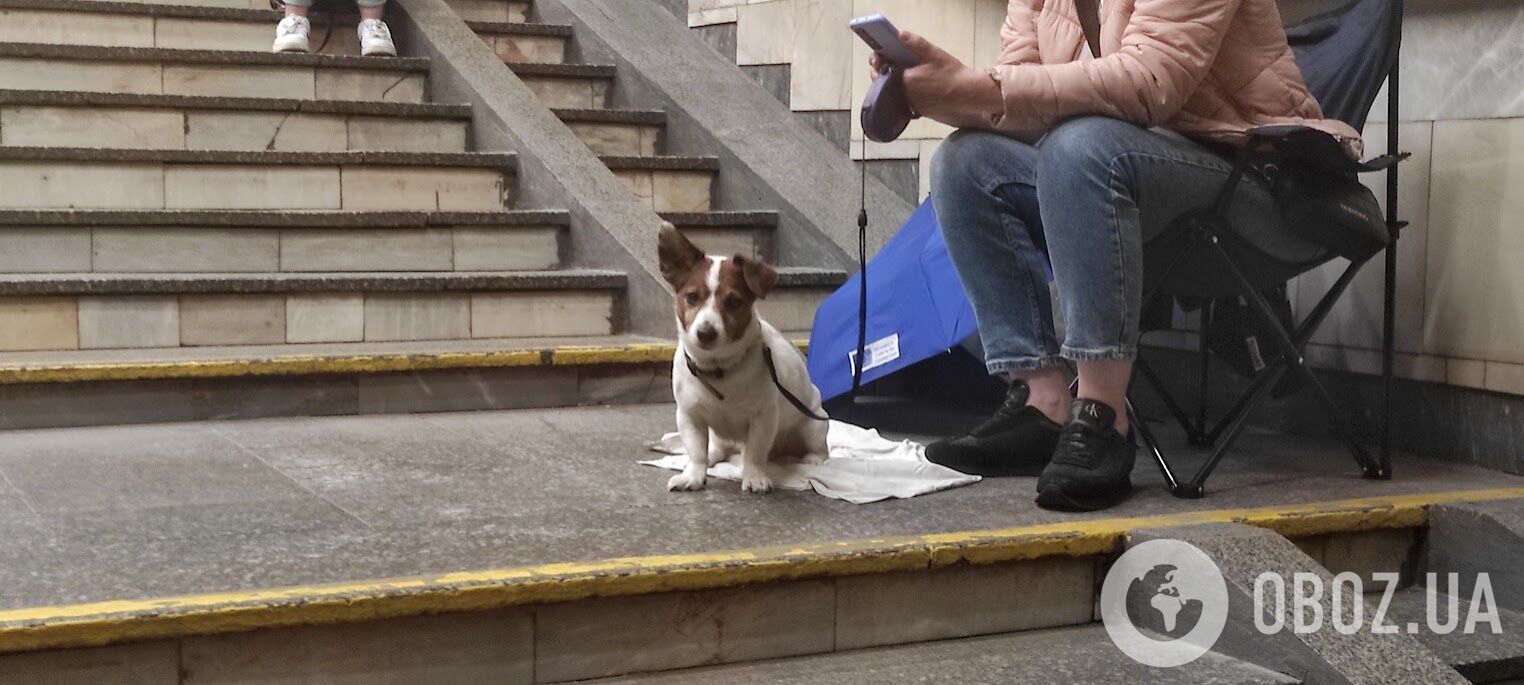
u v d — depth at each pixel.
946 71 3.24
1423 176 3.82
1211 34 3.21
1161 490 3.31
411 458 3.51
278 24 6.05
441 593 2.29
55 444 3.60
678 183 5.97
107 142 5.16
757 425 3.18
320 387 4.11
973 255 3.48
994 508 3.07
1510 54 3.57
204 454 3.51
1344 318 4.05
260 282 4.45
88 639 2.10
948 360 4.62
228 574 2.40
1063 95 3.20
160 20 5.89
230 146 5.34
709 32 6.80
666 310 4.72
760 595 2.55
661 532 2.77
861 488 3.21
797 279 5.20
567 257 5.30
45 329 4.23
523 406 4.33
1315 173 3.28
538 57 6.87
